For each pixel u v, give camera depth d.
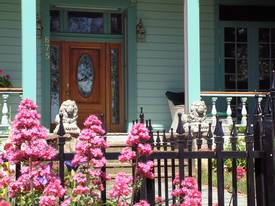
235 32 12.88
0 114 10.88
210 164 3.98
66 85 12.39
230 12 12.86
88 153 3.38
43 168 3.38
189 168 4.17
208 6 12.73
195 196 3.46
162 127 12.37
